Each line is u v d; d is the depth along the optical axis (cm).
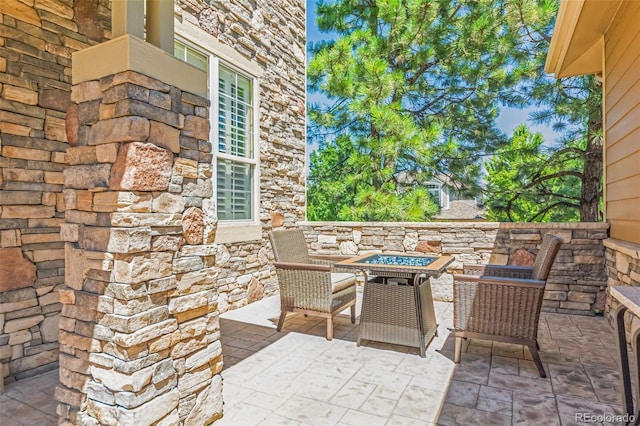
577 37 447
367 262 353
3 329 278
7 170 282
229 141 475
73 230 206
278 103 569
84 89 204
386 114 664
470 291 304
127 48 188
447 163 804
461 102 810
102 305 192
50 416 236
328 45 816
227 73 471
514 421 223
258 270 521
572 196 840
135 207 189
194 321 221
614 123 412
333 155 858
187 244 218
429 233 528
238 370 296
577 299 448
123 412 184
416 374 288
